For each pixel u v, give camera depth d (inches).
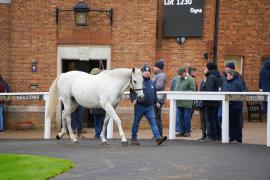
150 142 658.8
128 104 927.0
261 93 634.2
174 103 696.4
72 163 492.7
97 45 935.0
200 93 668.7
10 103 932.6
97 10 928.9
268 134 622.2
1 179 419.8
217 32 896.3
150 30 929.5
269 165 488.4
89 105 632.4
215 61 892.0
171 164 490.0
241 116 669.9
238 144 636.7
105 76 624.1
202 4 930.7
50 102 663.1
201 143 645.3
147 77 625.0
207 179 428.5
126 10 930.1
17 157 522.9
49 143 647.8
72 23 935.7
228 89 679.7
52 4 933.2
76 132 780.6
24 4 935.7
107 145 621.0
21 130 923.4
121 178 431.5
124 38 932.6
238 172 455.8
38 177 427.8
